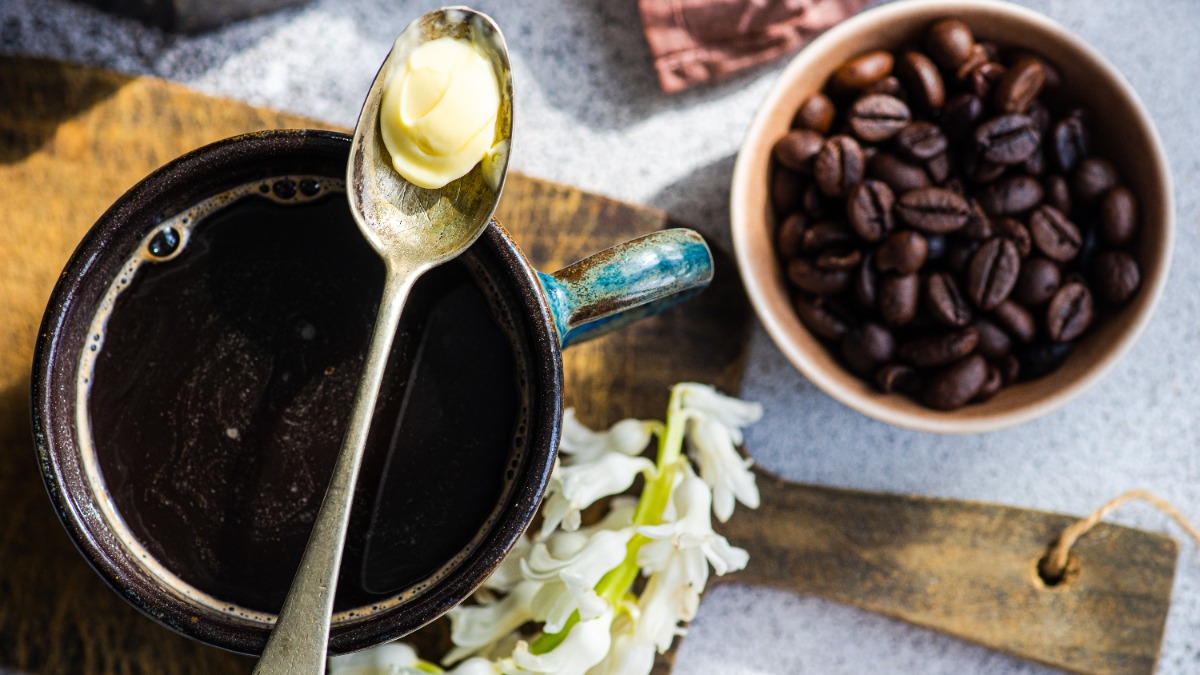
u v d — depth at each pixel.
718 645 0.43
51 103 0.41
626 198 0.43
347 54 0.43
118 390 0.36
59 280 0.35
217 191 0.36
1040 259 0.40
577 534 0.40
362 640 0.35
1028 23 0.40
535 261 0.42
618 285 0.36
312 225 0.36
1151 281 0.40
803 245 0.41
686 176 0.43
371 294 0.36
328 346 0.36
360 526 0.36
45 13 0.42
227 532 0.36
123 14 0.42
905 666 0.43
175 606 0.35
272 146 0.35
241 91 0.43
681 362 0.42
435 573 0.36
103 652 0.41
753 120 0.40
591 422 0.42
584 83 0.44
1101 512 0.42
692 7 0.42
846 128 0.41
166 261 0.36
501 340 0.36
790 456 0.43
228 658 0.41
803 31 0.43
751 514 0.42
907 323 0.41
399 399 0.36
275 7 0.43
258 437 0.36
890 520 0.42
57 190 0.41
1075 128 0.41
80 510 0.35
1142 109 0.40
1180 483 0.44
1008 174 0.41
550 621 0.38
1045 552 0.42
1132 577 0.42
